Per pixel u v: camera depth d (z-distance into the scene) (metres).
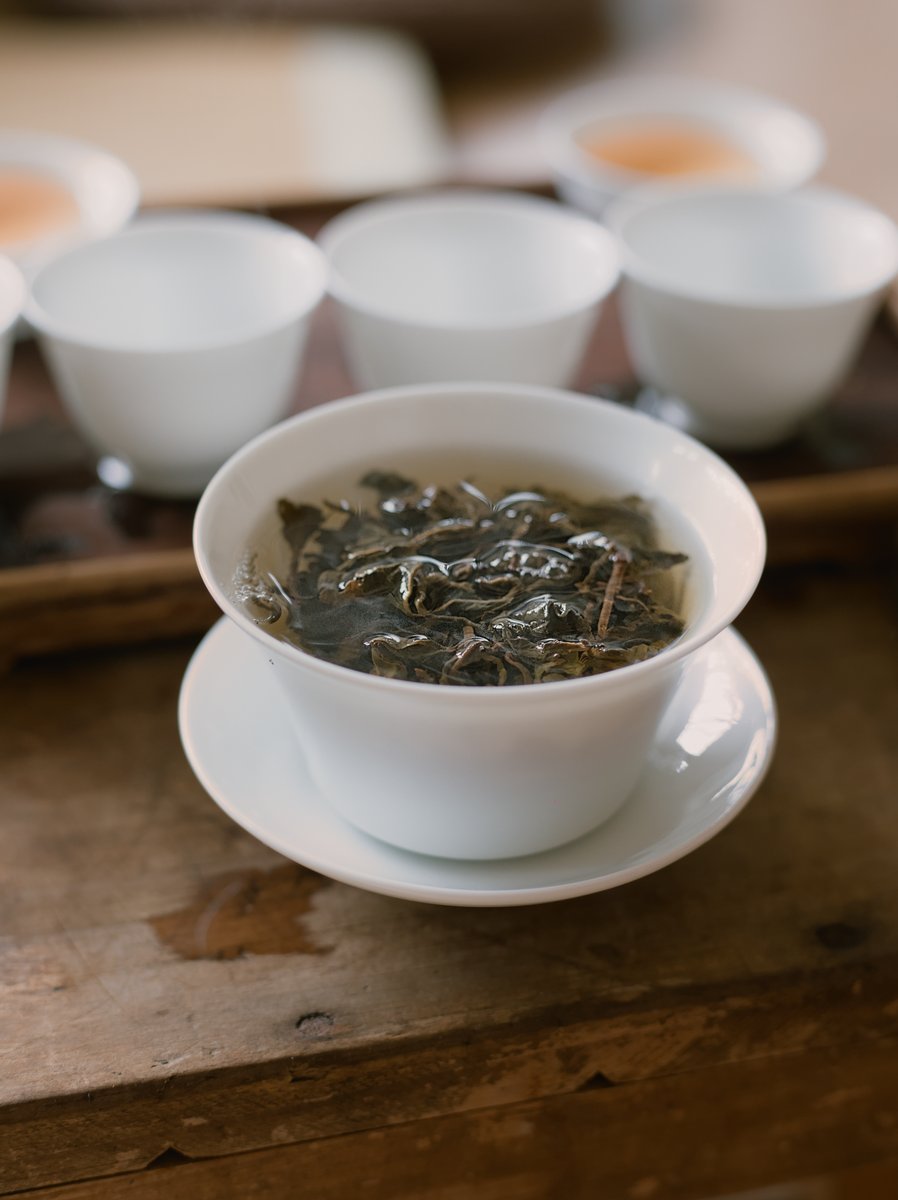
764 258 0.45
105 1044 0.33
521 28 0.94
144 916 0.35
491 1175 0.36
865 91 0.68
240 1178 0.34
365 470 0.35
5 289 0.40
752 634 0.41
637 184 0.51
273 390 0.41
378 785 0.32
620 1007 0.33
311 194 0.51
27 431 0.43
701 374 0.42
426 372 0.41
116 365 0.39
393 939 0.34
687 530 0.34
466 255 0.45
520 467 0.36
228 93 0.73
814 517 0.42
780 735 0.38
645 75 0.83
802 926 0.35
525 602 0.33
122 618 0.40
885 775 0.38
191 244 0.44
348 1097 0.33
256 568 0.33
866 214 0.44
